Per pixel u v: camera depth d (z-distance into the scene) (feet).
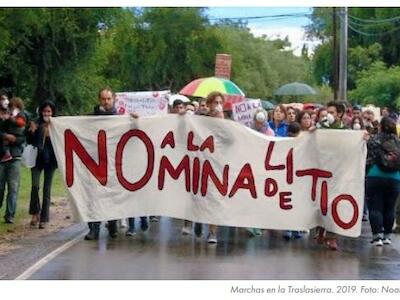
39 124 44.42
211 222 40.34
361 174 39.40
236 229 46.62
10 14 84.58
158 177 41.01
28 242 40.29
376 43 182.50
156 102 57.62
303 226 40.29
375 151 40.81
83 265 34.27
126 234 43.34
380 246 40.98
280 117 47.93
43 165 44.93
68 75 107.76
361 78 161.58
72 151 40.93
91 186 40.91
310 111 47.93
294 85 123.24
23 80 106.93
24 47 102.53
